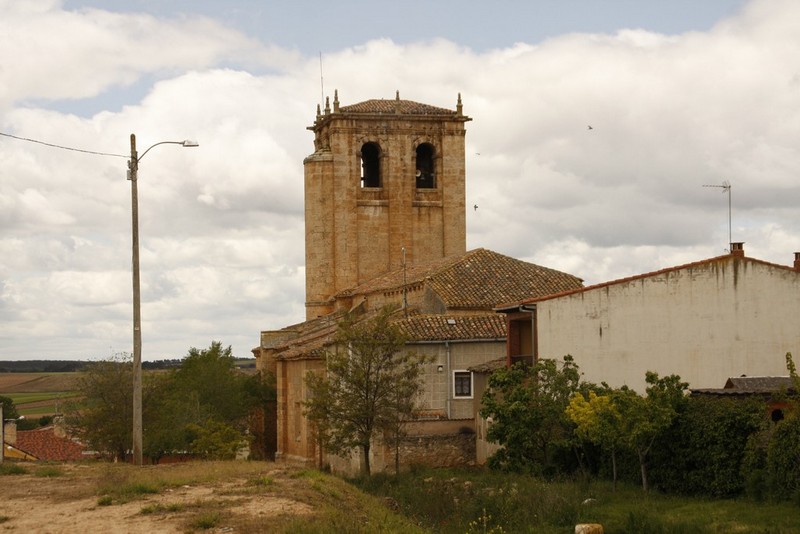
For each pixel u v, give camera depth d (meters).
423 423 59.56
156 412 69.44
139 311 48.19
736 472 39.12
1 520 29.16
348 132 97.25
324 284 96.62
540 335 53.19
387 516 34.38
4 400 128.50
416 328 61.97
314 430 67.25
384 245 97.44
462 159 98.50
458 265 73.50
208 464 45.22
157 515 29.52
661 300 53.41
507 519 39.50
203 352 88.44
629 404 41.03
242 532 27.25
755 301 53.69
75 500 32.41
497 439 49.38
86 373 69.75
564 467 48.16
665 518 35.66
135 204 48.47
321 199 96.81
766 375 53.28
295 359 74.12
